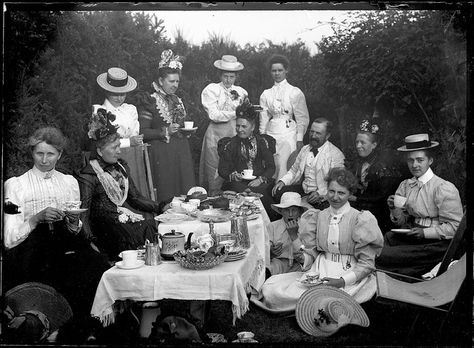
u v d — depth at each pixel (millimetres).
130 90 6301
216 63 6285
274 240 6301
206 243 5195
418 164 6066
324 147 6215
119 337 5562
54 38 6102
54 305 5773
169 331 5570
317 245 6129
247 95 6316
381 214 6125
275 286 6016
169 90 6332
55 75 6121
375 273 5875
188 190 6426
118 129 6270
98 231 6242
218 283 5020
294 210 6273
